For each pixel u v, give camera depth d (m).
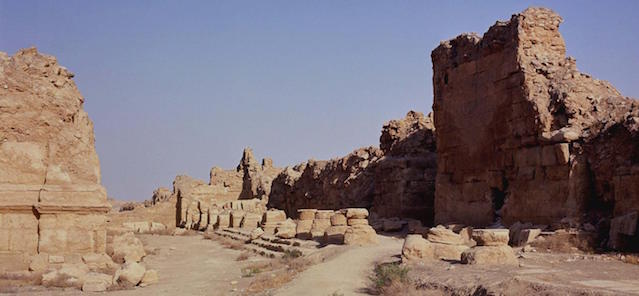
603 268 14.27
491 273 13.54
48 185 18.33
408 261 17.03
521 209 22.42
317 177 43.44
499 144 24.30
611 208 19.50
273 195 52.97
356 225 23.19
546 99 22.22
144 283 17.59
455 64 27.91
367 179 36.41
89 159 19.69
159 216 51.91
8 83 18.61
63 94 19.75
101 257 18.45
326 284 15.54
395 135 36.38
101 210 18.69
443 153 28.39
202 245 33.03
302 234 28.86
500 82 24.42
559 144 20.77
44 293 15.11
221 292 16.09
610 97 21.61
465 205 26.38
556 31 24.16
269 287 16.12
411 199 31.30
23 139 18.52
